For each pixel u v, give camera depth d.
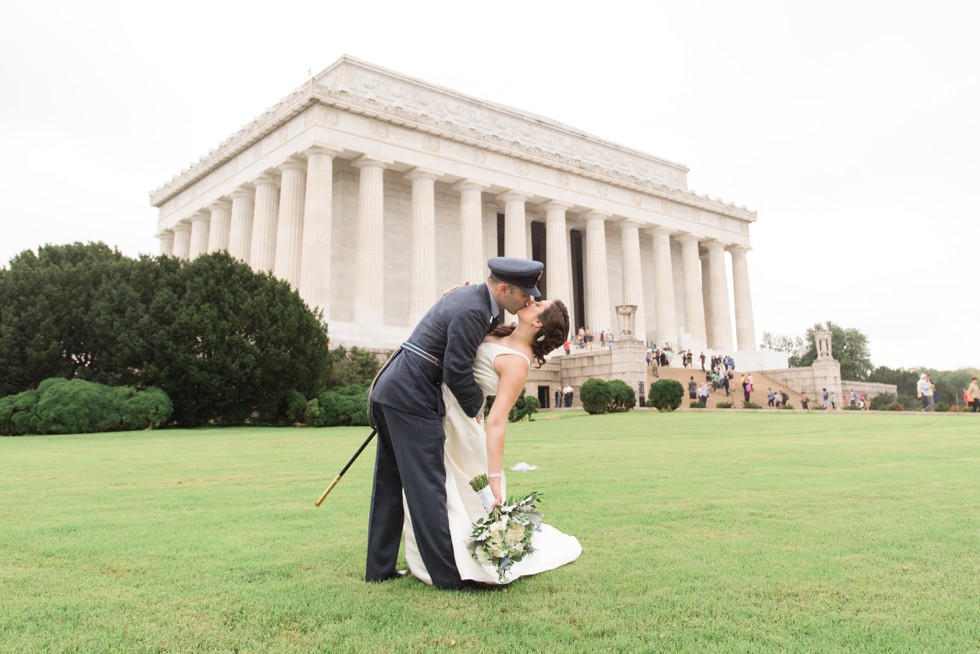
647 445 15.24
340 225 49.81
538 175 55.16
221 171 53.94
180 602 4.02
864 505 6.92
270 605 3.96
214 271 30.83
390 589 4.29
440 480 4.42
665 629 3.48
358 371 36.00
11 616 3.78
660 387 35.50
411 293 48.16
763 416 29.88
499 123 57.84
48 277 29.06
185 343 28.16
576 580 4.34
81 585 4.38
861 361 91.38
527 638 3.38
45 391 25.02
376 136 46.84
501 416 4.46
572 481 8.94
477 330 4.43
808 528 5.82
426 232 48.56
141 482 9.77
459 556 4.28
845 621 3.56
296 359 30.91
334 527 6.27
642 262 68.69
